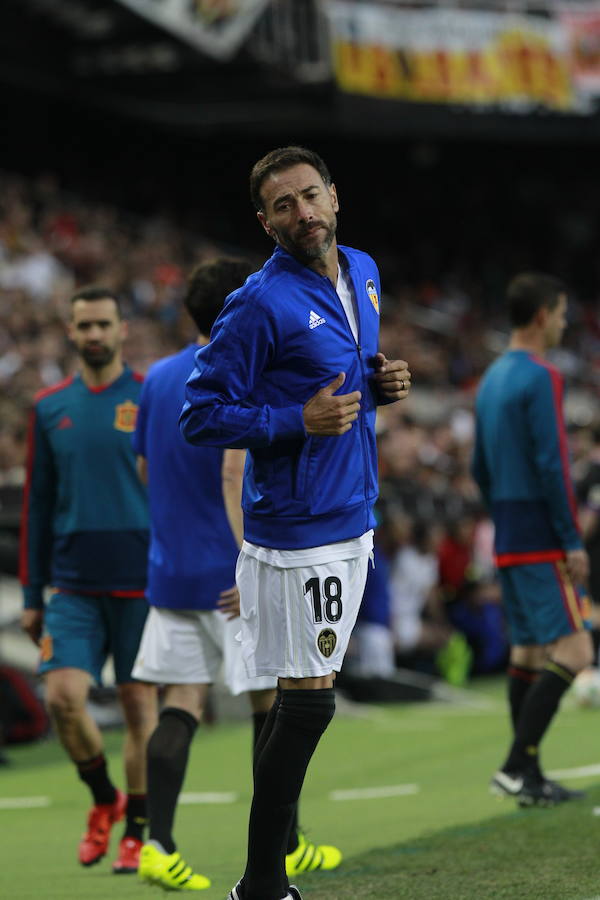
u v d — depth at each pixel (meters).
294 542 11.44
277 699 11.91
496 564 19.30
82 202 84.62
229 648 15.12
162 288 64.19
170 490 15.34
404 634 38.97
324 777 24.38
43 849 18.30
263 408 11.25
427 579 39.75
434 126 78.69
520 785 18.44
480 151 111.81
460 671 38.56
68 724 16.73
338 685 36.16
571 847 15.10
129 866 16.16
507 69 80.56
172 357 15.74
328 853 15.08
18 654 31.62
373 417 11.94
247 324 11.22
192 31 66.50
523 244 113.56
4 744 29.08
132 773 16.62
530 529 18.75
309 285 11.41
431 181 110.50
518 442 18.81
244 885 11.55
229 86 74.94
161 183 100.50
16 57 73.19
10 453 34.97
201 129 95.56
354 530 11.63
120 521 17.12
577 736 26.84
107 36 72.12
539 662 19.44
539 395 18.55
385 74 76.31
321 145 106.69
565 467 18.42
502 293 107.06
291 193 11.18
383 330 75.94
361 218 108.12
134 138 98.69
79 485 17.14
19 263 57.66
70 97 79.56
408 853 15.56
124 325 17.59
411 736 29.50
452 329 87.94
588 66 83.69
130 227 79.69
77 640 17.00
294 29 72.69
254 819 11.50
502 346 85.69
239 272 15.19
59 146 95.38
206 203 102.62
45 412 17.42
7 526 33.97
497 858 14.79
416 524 40.44
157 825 14.38
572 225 115.31
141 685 16.94
